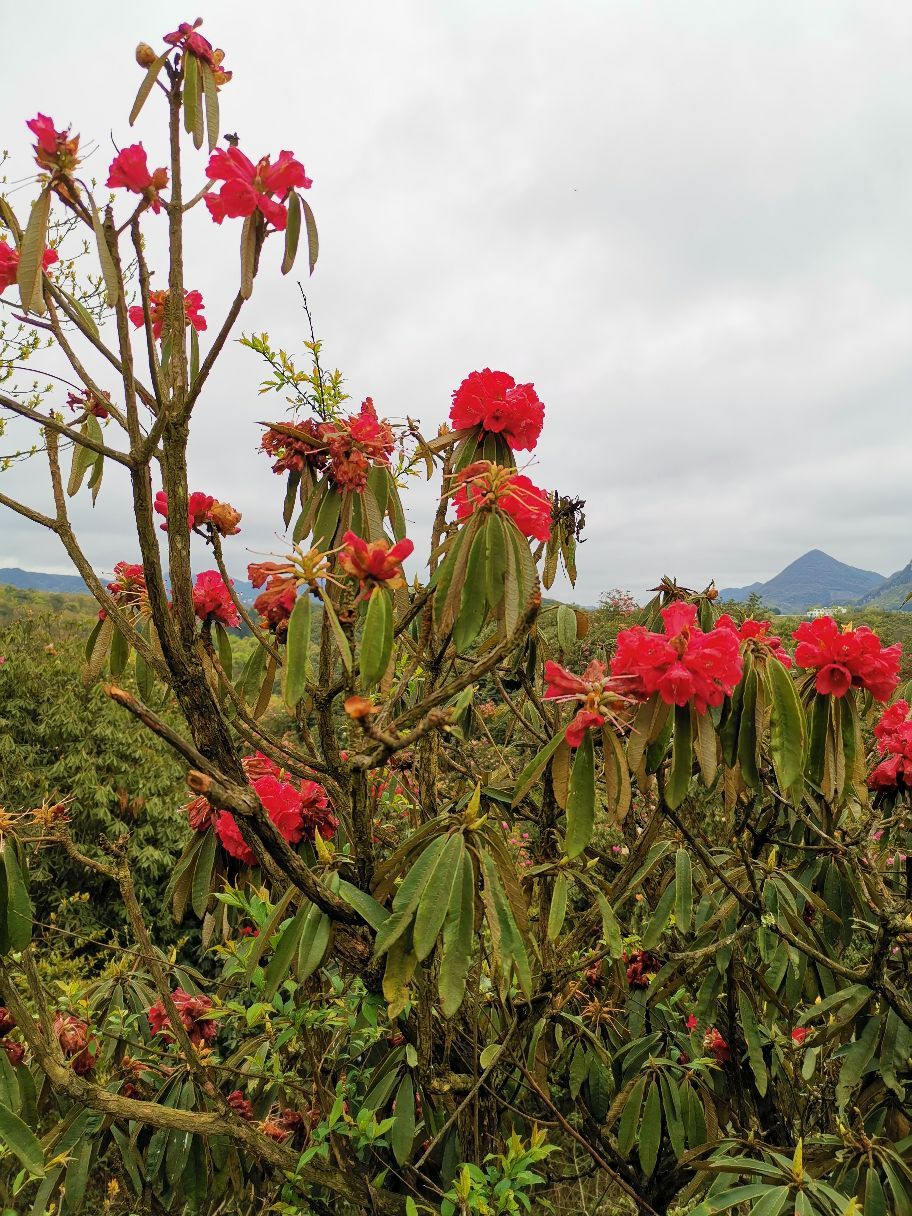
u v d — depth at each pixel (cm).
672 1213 240
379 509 192
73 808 711
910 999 220
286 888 165
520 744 319
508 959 136
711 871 194
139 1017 259
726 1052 263
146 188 135
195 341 193
